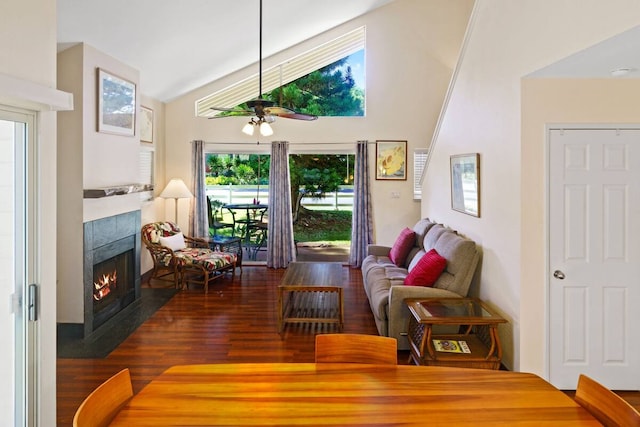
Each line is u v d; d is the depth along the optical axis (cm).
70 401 290
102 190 403
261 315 471
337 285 425
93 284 423
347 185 719
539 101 293
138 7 367
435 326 357
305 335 413
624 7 191
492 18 342
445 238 415
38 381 215
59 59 400
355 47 706
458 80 438
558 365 303
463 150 422
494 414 151
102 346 385
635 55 233
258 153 714
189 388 169
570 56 233
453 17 684
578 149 295
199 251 623
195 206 692
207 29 471
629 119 292
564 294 300
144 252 620
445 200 496
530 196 296
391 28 690
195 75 615
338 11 620
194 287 589
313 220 725
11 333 207
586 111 292
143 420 146
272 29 561
